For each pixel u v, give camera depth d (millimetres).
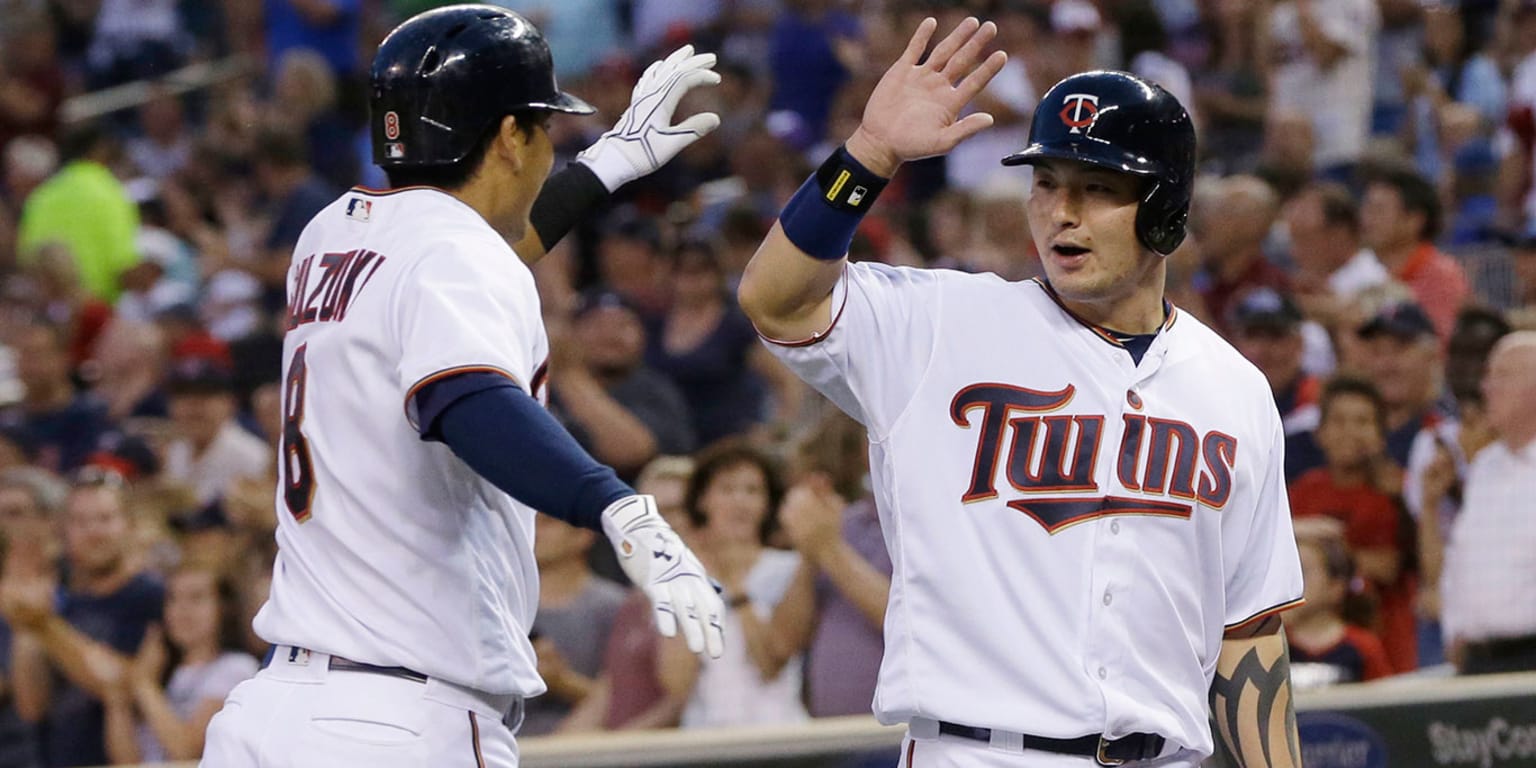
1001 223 29125
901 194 35469
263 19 49469
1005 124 35094
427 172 10617
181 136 47500
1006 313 10516
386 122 10570
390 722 9977
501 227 10875
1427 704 16312
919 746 10367
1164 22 38250
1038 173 10320
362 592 10125
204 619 20281
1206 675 10680
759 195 35656
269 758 9984
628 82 42438
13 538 20500
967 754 10102
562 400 24984
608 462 24672
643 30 46500
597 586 19594
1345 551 19000
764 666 18422
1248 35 37250
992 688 10047
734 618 18531
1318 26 34000
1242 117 35688
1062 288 10234
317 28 44844
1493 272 28266
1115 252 10117
